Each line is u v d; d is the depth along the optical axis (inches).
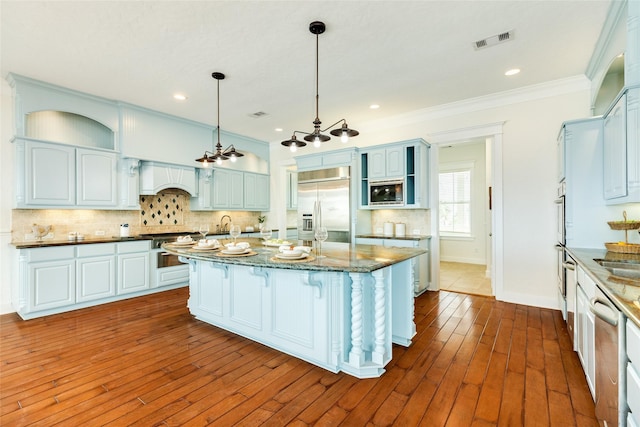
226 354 99.3
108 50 112.3
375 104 168.9
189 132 197.9
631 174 79.1
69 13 91.0
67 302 140.9
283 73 131.0
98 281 151.1
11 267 140.9
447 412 70.1
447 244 290.5
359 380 83.7
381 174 183.9
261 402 74.1
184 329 121.2
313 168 209.8
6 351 101.5
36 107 138.9
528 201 150.0
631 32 78.7
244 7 88.9
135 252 165.9
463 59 119.5
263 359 95.8
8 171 139.6
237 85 143.1
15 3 86.0
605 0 86.0
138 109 171.8
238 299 114.7
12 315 137.1
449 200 290.0
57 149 143.6
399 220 194.5
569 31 101.0
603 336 60.4
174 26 98.0
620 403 49.9
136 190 170.1
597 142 105.3
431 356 97.5
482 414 69.2
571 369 88.0
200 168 205.0
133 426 65.7
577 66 126.2
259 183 249.1
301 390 79.0
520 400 74.2
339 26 98.0
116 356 98.0
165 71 128.9
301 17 93.5
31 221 146.5
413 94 154.8
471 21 95.6
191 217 213.3
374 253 99.9
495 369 88.9
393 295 108.5
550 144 144.4
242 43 108.0
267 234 116.3
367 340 92.0
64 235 156.3
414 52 114.1
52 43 107.3
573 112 138.9
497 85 144.8
